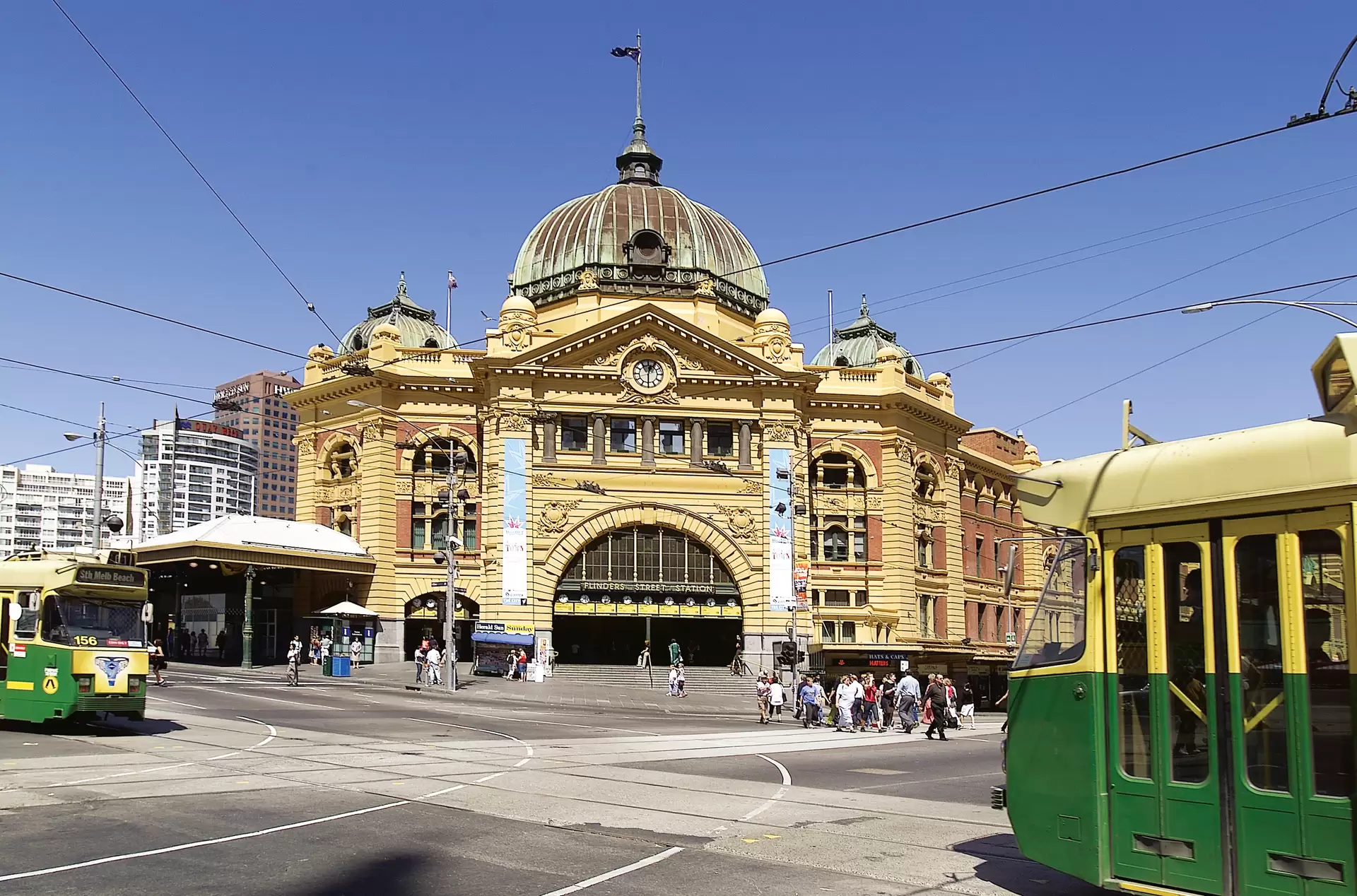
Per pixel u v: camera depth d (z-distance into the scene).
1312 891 10.16
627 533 67.69
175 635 73.88
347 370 56.62
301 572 67.44
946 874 14.20
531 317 69.19
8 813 16.64
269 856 13.96
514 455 66.12
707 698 60.09
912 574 73.75
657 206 77.56
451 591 55.47
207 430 137.62
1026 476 13.08
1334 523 10.30
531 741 30.95
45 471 140.38
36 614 28.19
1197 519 11.34
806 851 15.46
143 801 17.77
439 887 12.73
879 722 46.22
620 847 15.34
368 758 24.59
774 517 68.06
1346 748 10.06
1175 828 11.21
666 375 68.31
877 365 77.56
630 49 82.56
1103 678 12.02
